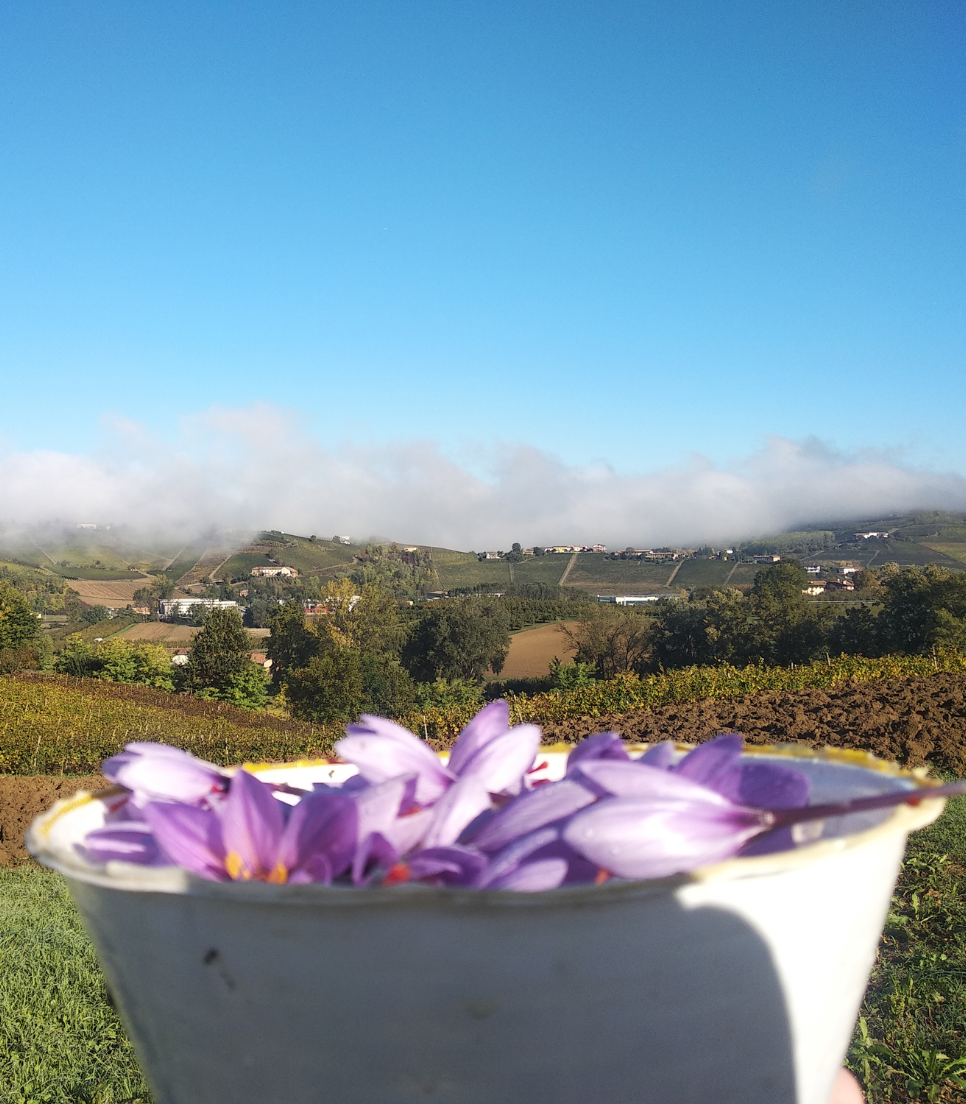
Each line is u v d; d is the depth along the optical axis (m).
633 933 0.47
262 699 41.16
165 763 0.72
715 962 0.50
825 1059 0.60
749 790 0.64
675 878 0.47
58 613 120.75
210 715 30.14
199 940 0.51
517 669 58.50
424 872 0.54
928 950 3.50
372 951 0.47
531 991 0.47
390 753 0.68
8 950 4.15
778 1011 0.54
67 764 15.38
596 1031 0.49
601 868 0.52
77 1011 3.41
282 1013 0.50
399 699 40.41
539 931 0.46
